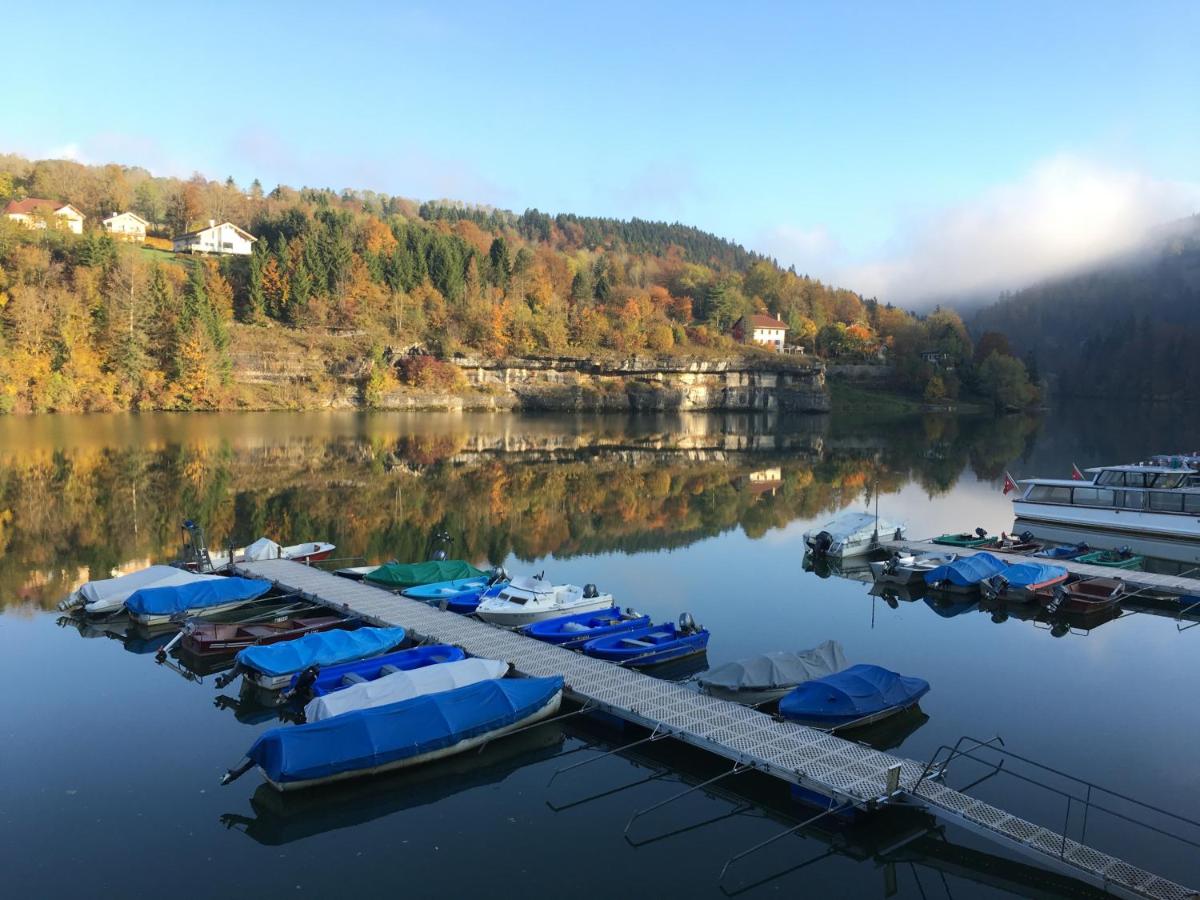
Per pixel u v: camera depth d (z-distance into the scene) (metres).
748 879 16.94
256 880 16.58
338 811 19.30
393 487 68.00
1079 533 54.38
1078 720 24.80
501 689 22.75
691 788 20.56
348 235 186.50
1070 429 150.25
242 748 22.25
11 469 70.31
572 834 18.47
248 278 155.00
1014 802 19.72
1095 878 16.12
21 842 17.67
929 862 17.67
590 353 167.00
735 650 30.89
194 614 32.84
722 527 55.69
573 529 53.75
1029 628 34.09
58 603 35.12
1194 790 20.56
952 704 25.97
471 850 17.78
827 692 23.20
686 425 144.50
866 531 48.06
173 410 126.56
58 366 117.62
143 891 16.14
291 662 25.88
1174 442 125.75
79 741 22.56
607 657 28.16
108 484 64.81
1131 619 35.72
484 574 37.91
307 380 140.62
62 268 125.69
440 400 150.50
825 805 19.09
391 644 28.16
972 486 77.12
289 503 59.62
